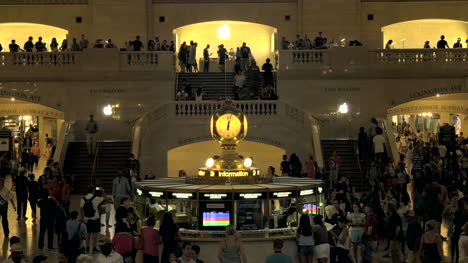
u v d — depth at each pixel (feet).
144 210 50.08
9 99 111.24
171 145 100.78
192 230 47.57
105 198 58.65
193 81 112.68
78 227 49.01
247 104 100.89
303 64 110.11
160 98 109.81
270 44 134.41
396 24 131.23
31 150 114.62
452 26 133.28
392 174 75.97
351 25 128.77
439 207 58.59
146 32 128.88
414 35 133.39
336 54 110.22
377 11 130.11
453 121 125.29
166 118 100.78
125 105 109.81
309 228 46.14
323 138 107.96
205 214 47.55
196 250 39.27
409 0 130.21
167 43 129.80
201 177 50.88
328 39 128.98
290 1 130.11
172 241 44.52
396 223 51.21
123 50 113.09
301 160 100.12
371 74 110.01
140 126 97.19
